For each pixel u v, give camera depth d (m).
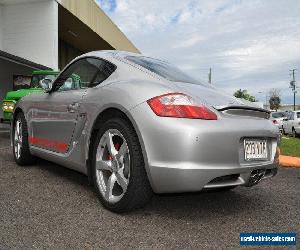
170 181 2.61
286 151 8.91
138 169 2.75
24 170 4.47
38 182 3.87
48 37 16.64
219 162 2.65
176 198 3.49
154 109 2.69
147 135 2.68
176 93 2.77
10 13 16.98
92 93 3.33
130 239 2.43
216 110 2.80
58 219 2.75
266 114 3.21
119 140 3.01
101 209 3.01
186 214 3.01
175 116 2.64
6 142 7.75
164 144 2.62
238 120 2.85
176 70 3.69
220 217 2.98
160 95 2.76
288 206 3.41
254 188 4.14
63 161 3.76
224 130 2.68
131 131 2.81
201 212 3.09
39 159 5.07
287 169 5.85
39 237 2.40
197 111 2.68
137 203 2.83
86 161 3.33
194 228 2.70
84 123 3.35
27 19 16.80
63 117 3.73
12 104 8.98
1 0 16.42
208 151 2.61
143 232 2.56
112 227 2.63
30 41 16.78
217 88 3.61
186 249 2.32
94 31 21.27
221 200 3.52
